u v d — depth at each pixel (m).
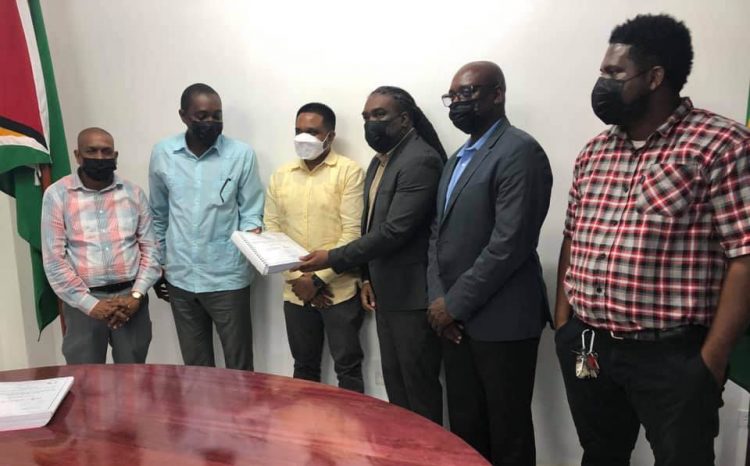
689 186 1.25
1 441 1.08
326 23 2.35
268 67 2.44
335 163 2.26
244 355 2.44
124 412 1.21
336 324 2.32
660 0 1.97
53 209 2.10
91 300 2.10
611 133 1.44
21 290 2.78
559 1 2.07
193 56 2.52
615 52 1.34
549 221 2.18
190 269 2.34
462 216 1.74
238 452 1.04
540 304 1.79
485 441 1.93
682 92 1.99
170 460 1.01
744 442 2.07
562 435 2.27
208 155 2.33
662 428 1.33
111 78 2.62
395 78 2.30
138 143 2.64
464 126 1.79
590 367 1.45
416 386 2.09
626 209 1.34
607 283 1.36
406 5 2.24
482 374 1.78
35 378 1.39
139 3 2.54
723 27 1.92
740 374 1.72
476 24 2.17
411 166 1.95
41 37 2.38
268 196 2.40
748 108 1.80
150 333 2.33
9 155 2.22
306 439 1.09
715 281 1.28
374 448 1.06
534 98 2.14
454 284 1.73
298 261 1.96
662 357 1.30
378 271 2.07
